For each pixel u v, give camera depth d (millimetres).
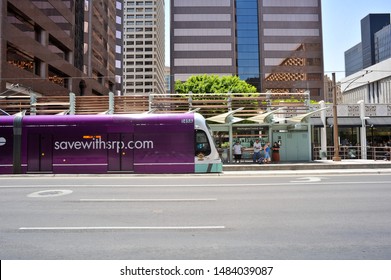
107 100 24484
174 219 7246
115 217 7473
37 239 5852
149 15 165875
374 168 20625
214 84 51469
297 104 24562
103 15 67312
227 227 6543
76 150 17891
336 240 5668
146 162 17812
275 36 92812
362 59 148625
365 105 30688
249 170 19766
